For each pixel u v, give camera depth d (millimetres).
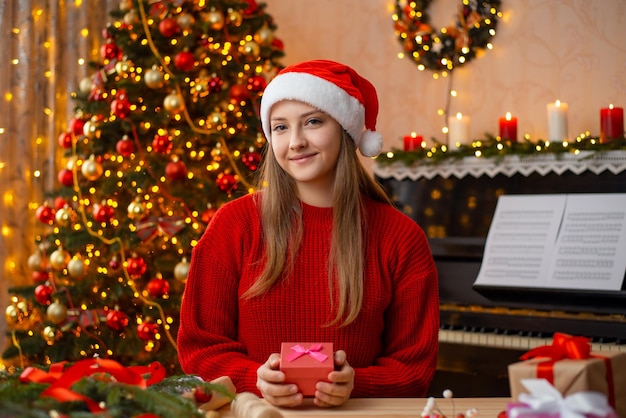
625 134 3602
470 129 4031
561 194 3148
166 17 3568
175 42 3543
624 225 2965
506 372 2938
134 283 3555
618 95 3697
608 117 3260
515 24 3916
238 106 3650
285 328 1560
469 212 3354
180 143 3523
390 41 4238
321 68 1620
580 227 3035
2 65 4152
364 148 1734
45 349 3586
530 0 3877
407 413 1205
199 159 3635
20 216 4176
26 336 3695
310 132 1568
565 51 3805
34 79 4230
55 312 3463
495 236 3195
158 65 3521
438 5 4090
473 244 3246
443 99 4098
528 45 3885
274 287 1563
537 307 3025
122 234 3482
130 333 3545
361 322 1559
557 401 814
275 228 1585
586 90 3760
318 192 1623
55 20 4234
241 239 1616
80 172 3771
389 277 1607
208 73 3646
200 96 3570
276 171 1640
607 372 988
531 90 3881
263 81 3609
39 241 3732
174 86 3504
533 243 3102
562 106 3361
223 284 1610
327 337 1551
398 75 4219
